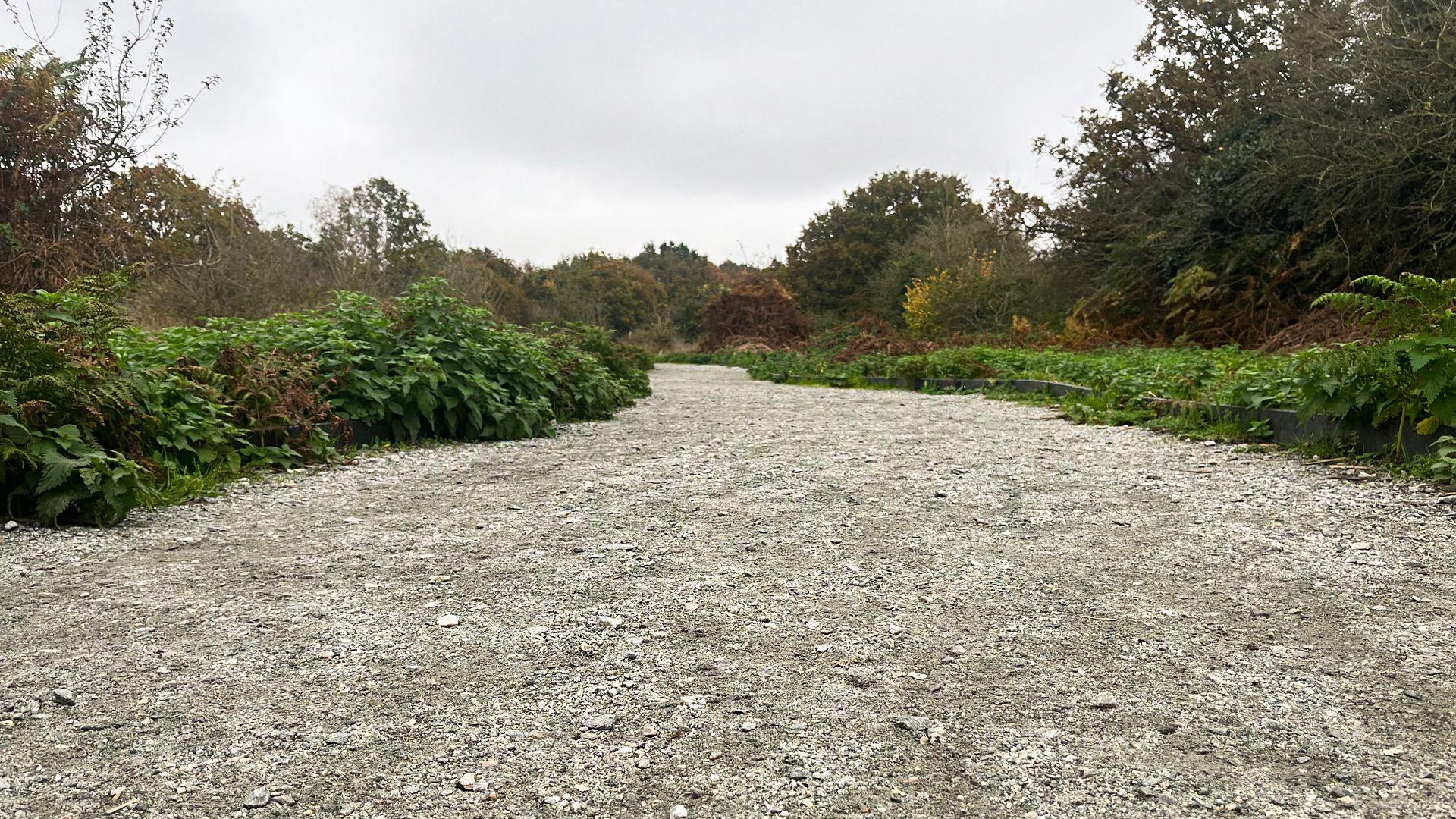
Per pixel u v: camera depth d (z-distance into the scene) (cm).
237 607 291
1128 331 1853
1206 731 197
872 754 191
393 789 178
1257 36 2069
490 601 296
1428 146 1245
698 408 1094
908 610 283
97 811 170
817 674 233
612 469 570
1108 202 2100
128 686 228
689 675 234
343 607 291
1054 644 251
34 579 321
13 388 408
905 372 1520
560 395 903
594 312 5131
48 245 1012
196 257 1481
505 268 5553
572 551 362
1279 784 174
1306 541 347
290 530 400
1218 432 618
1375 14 1336
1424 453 446
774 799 173
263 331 718
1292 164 1452
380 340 750
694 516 424
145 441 477
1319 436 532
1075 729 199
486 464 597
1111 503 432
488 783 180
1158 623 266
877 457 596
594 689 225
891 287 3553
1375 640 246
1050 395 1081
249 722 207
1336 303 475
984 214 3656
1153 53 2231
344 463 589
